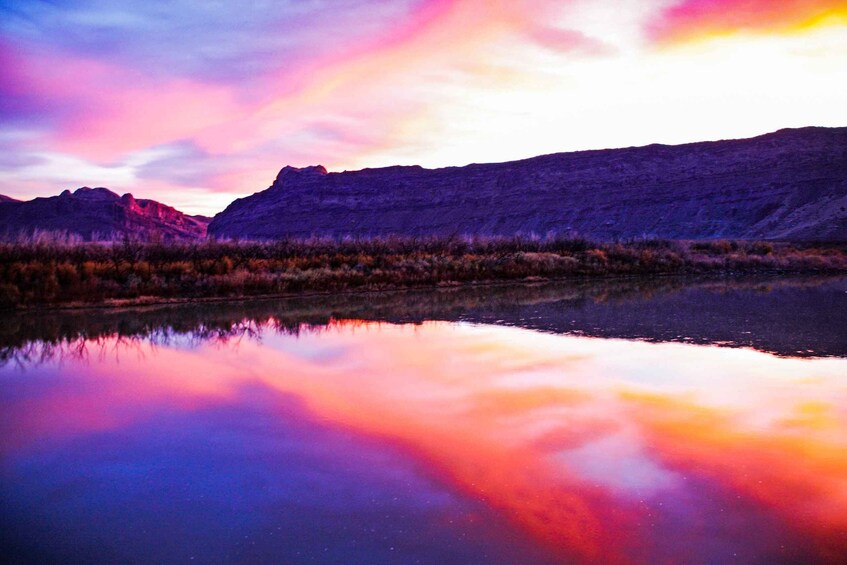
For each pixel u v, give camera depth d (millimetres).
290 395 8273
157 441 6500
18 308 16688
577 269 29000
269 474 5586
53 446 6379
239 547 4336
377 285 22938
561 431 6625
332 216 168250
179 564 4133
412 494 5141
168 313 16469
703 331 13078
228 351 11484
